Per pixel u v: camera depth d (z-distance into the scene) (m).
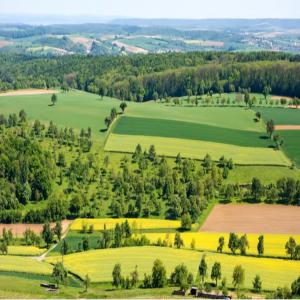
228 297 134.88
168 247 173.38
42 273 151.62
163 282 143.75
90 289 142.25
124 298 132.75
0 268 153.50
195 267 156.50
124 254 166.12
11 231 188.00
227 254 168.50
